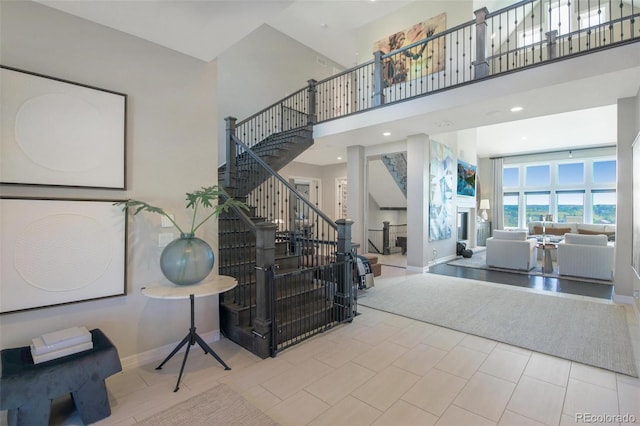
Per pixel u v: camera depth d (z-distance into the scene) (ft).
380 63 17.01
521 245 20.01
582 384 7.25
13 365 5.59
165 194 8.63
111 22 7.45
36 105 6.65
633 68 10.23
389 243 29.27
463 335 10.09
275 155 18.25
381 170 26.16
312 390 7.06
